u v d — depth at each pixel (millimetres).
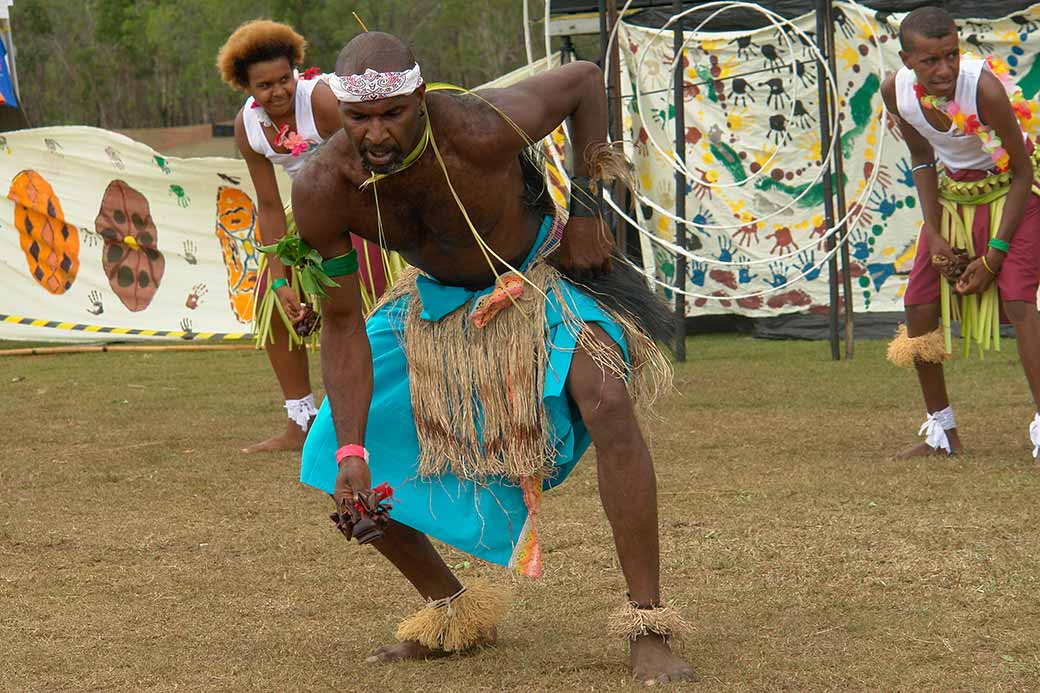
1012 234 17141
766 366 27406
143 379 28922
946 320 17719
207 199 34844
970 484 15953
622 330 10297
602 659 10484
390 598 12555
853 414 21469
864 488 16000
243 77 16891
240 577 13328
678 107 28891
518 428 10117
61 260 35281
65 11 144875
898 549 13250
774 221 32000
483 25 121312
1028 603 11422
